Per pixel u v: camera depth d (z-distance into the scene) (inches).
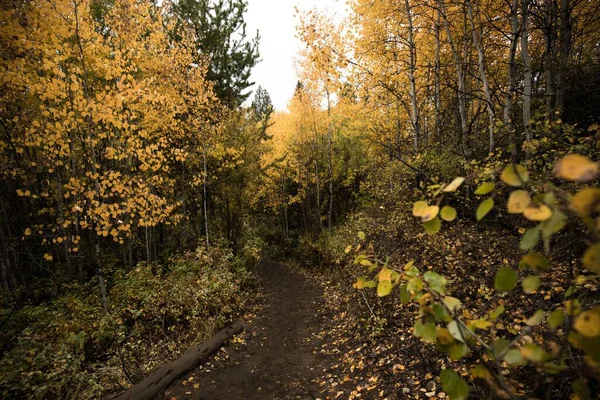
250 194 543.2
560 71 210.1
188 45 395.5
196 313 246.5
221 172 493.0
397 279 48.1
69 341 185.5
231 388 178.1
